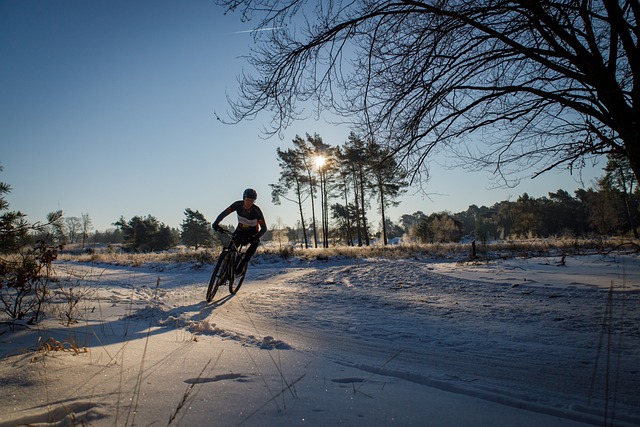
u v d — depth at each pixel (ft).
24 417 5.22
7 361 7.93
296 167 137.39
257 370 8.02
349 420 5.49
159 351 9.52
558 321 14.33
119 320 14.90
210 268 46.98
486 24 15.85
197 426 5.09
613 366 9.47
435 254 60.23
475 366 9.56
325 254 62.85
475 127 17.31
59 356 8.45
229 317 16.49
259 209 23.67
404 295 21.66
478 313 16.28
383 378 8.07
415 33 16.62
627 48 13.99
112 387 6.56
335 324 14.92
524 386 8.09
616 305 16.49
